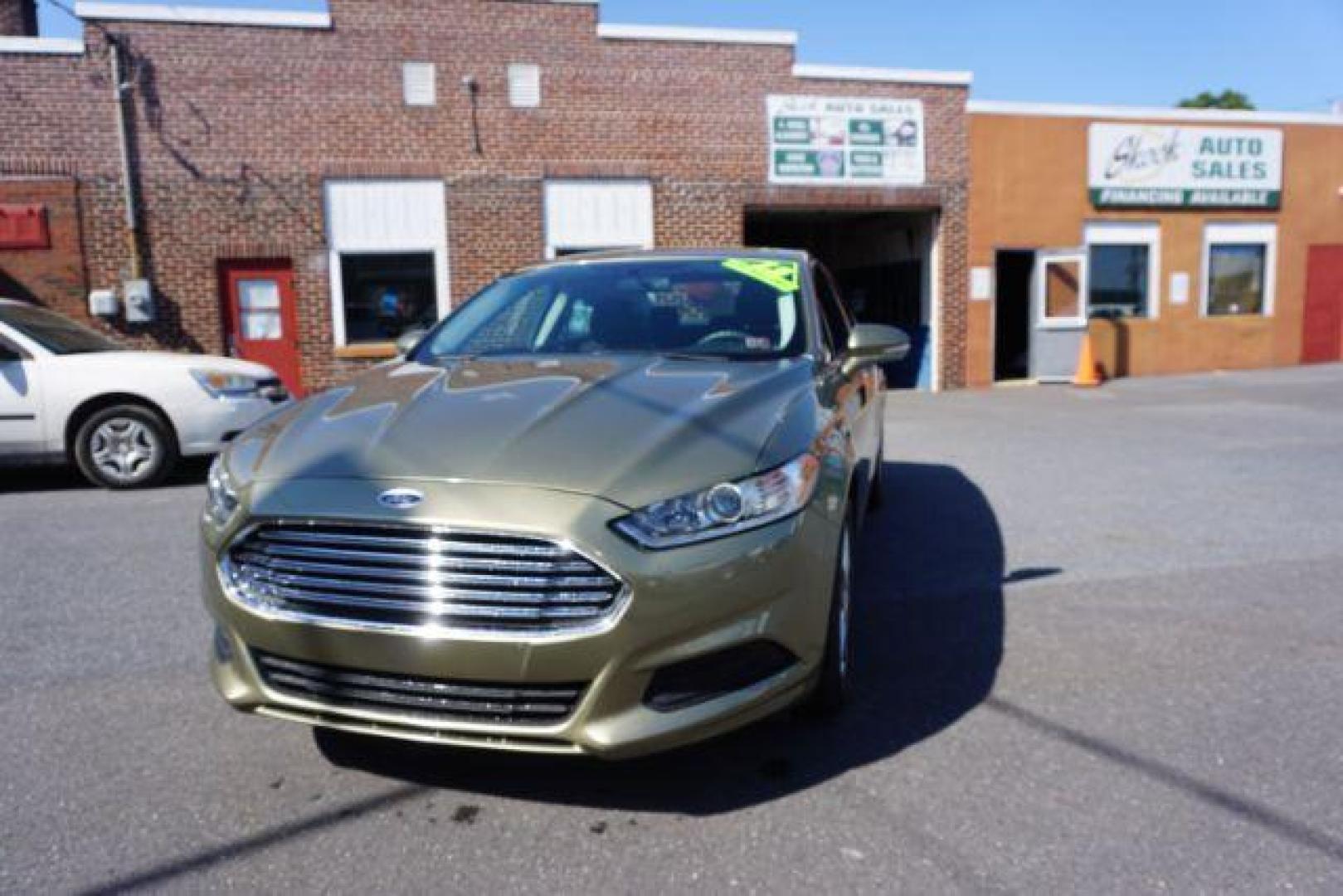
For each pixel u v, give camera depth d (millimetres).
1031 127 16203
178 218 12922
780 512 2770
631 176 14375
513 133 13906
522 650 2498
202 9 12789
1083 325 16625
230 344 13336
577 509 2525
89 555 5684
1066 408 12891
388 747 3209
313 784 2977
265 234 13211
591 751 2545
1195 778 2969
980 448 9500
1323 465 8320
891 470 8297
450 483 2604
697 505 2625
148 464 7766
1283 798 2848
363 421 3084
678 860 2559
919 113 15562
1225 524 6238
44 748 3219
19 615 4594
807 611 2842
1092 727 3332
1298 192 17953
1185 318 17625
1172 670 3838
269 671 2797
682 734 2604
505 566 2514
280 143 13164
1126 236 17047
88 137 12555
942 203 15828
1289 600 4723
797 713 3346
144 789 2949
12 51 12250
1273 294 18125
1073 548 5719
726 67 14648
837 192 15289
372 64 13391
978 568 5312
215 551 2820
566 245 14250
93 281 12727
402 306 13820
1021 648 4098
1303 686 3670
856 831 2688
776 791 2908
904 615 4547
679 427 2879
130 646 4172
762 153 14891
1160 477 7852
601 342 4070
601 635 2496
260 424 3355
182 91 12820
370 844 2650
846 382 3992
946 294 16094
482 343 4219
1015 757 3113
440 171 13695
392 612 2576
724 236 14828
